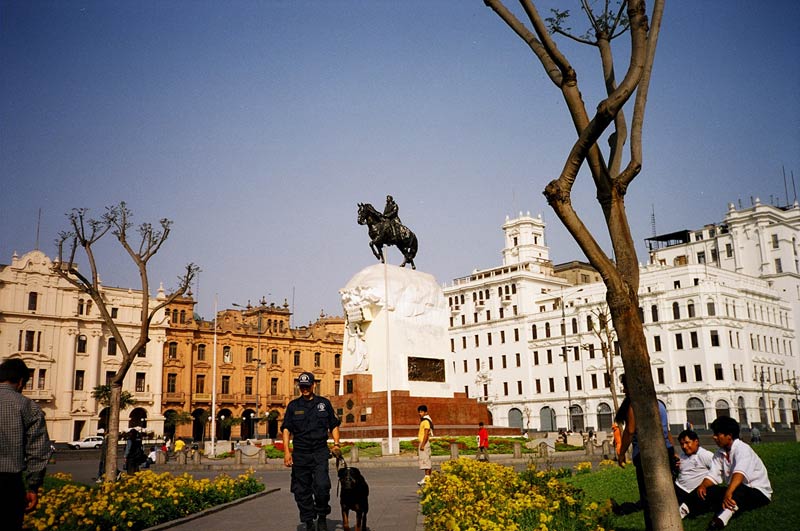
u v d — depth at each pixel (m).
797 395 88.56
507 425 95.69
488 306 101.00
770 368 84.69
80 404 79.00
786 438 58.97
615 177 9.73
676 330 81.00
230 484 18.16
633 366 8.61
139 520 13.12
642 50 8.94
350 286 42.56
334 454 11.57
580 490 12.76
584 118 9.58
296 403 11.61
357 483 11.34
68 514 12.29
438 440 37.50
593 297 89.50
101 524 12.33
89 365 80.31
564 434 49.00
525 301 96.94
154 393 83.56
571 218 9.06
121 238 27.22
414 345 41.88
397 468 30.09
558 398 90.00
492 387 98.06
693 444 11.07
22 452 7.73
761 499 10.14
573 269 109.50
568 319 90.69
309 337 99.31
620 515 11.88
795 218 97.50
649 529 9.34
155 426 82.50
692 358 79.25
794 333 91.75
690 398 79.12
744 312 82.38
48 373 77.44
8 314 75.88
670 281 83.25
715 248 101.12
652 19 10.00
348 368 41.84
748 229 97.50
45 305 78.50
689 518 10.75
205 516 14.88
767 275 94.38
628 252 9.29
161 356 84.62
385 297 41.19
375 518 14.23
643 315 84.19
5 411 7.64
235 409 90.56
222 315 97.44
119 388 24.67
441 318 43.94
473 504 11.79
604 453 35.28
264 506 16.59
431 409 40.91
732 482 10.11
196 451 38.22
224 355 91.25
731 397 76.81
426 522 12.00
